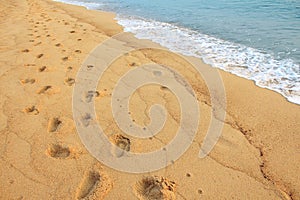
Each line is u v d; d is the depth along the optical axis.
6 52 4.45
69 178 2.09
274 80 3.74
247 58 4.54
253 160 2.30
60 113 2.85
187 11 8.29
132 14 8.44
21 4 9.52
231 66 4.24
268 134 2.63
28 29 5.94
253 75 3.91
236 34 5.85
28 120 2.74
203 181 2.08
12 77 3.58
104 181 2.07
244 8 7.97
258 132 2.66
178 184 2.05
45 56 4.29
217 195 1.97
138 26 6.85
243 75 3.91
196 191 2.00
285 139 2.56
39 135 2.54
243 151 2.40
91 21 7.28
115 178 2.10
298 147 2.45
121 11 9.01
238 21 6.79
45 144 2.43
